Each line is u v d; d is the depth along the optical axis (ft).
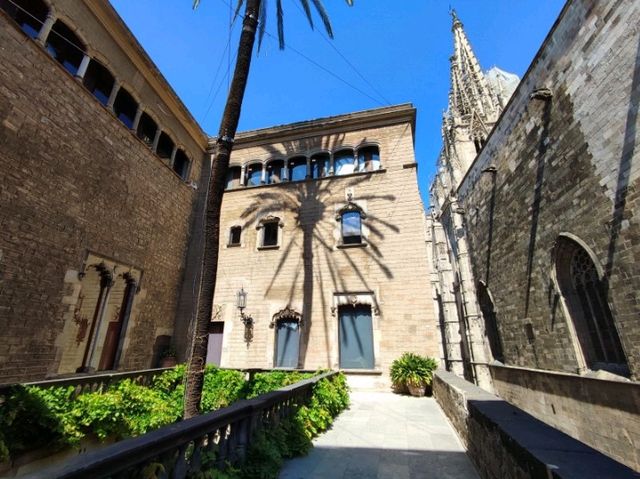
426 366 44.06
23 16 35.73
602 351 36.50
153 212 53.62
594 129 33.22
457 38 127.34
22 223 32.48
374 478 15.89
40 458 20.27
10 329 30.71
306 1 39.93
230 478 12.80
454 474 16.33
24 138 33.22
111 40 46.34
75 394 27.07
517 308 53.47
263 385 34.65
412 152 59.67
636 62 28.07
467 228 78.23
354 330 52.01
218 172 28.73
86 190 40.47
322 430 24.80
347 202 59.31
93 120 42.29
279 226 60.90
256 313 56.18
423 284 51.21
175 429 10.91
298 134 67.72
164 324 54.65
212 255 26.84
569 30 36.22
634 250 29.04
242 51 32.45
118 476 8.74
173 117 60.75
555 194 40.78
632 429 30.58
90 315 49.37
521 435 10.82
